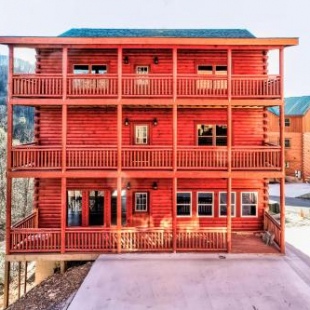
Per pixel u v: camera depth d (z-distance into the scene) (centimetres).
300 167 4534
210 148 1672
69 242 1642
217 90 1725
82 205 1897
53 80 1606
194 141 1912
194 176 1603
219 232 1648
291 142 4575
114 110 1903
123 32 2052
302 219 2662
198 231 1623
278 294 1248
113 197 1964
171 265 1492
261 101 1603
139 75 1631
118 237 1599
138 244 1627
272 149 1617
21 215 3900
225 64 1894
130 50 1878
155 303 1192
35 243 1608
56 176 1576
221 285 1316
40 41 1541
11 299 2052
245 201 1958
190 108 1909
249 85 1727
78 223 1916
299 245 1867
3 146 4362
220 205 1941
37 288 1468
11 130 1569
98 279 1367
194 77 1658
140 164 1836
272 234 1753
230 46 1589
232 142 1930
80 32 2030
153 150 1630
